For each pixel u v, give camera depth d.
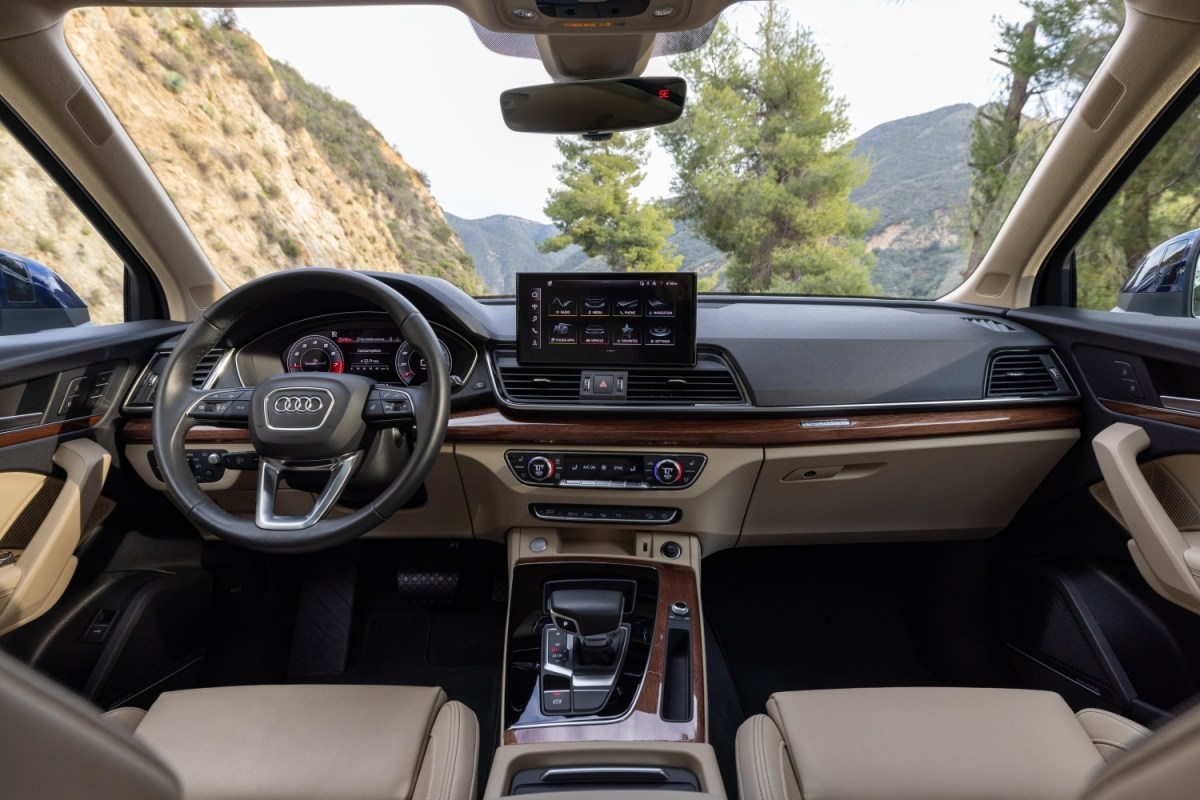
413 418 1.37
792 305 2.14
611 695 1.46
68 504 1.61
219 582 2.13
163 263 2.14
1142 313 1.88
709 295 2.23
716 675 2.14
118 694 1.73
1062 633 1.81
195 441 1.79
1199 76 1.67
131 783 0.40
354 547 2.29
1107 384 1.73
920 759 1.11
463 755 1.15
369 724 1.20
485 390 1.80
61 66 1.69
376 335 1.88
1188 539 1.54
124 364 1.84
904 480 1.84
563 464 1.77
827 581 2.46
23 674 0.34
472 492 1.85
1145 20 1.60
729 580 2.48
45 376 1.57
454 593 2.24
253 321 1.81
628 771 1.26
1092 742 1.15
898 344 1.85
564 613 1.49
